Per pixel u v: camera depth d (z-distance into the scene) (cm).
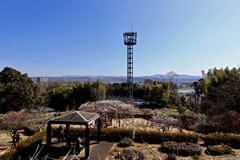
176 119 2631
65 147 1619
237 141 1755
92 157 1477
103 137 2016
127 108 3022
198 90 3947
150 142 1872
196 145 1628
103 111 2655
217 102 2733
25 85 3438
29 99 3456
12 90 3278
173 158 1366
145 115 2961
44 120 2541
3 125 2156
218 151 1524
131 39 4366
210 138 1784
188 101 4297
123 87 5384
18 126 2003
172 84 4838
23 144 1594
